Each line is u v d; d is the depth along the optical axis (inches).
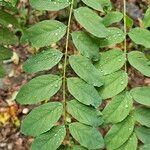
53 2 15.7
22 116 32.9
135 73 30.2
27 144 31.9
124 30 15.9
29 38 15.3
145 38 15.7
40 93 14.6
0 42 15.5
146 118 14.6
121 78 15.0
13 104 33.2
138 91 14.9
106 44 15.4
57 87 14.7
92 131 14.1
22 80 33.9
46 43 15.2
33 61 15.0
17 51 34.6
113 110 14.6
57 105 14.5
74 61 14.9
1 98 33.6
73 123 14.3
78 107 14.4
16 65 34.4
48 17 33.0
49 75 14.8
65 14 32.4
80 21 15.3
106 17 16.3
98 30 15.1
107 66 15.1
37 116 14.3
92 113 14.3
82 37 15.3
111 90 14.8
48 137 14.1
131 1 34.6
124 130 14.5
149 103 14.7
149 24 16.5
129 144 14.4
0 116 32.9
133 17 33.8
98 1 16.3
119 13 16.3
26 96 14.5
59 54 15.1
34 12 33.3
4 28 15.7
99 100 14.3
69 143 14.3
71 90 14.5
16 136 32.3
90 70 14.8
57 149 14.2
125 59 15.3
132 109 14.7
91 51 15.1
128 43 25.6
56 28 15.4
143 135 14.5
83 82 14.6
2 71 15.4
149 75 15.0
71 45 25.7
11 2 15.8
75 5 16.0
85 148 14.1
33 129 14.2
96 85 14.6
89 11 15.5
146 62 15.3
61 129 14.2
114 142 14.4
